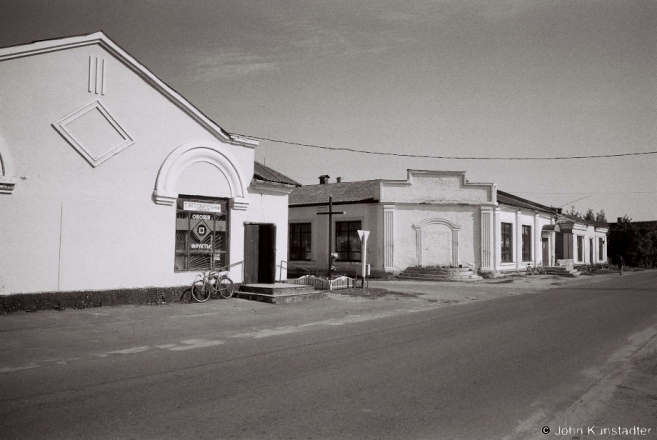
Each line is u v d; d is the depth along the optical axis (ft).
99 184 46.29
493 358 27.32
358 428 16.65
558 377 23.59
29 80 42.19
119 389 20.79
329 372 23.97
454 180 96.63
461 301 58.75
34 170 42.34
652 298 61.16
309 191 114.52
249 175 58.90
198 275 53.26
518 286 80.69
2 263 40.70
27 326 36.29
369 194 101.30
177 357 27.17
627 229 188.85
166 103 51.24
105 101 46.62
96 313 42.78
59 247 43.75
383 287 74.69
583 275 117.91
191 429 16.37
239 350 29.17
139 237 48.96
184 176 52.75
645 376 24.11
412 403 19.36
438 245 95.66
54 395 19.90
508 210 103.76
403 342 31.96
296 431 16.30
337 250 101.76
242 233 58.18
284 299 53.62
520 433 16.61
